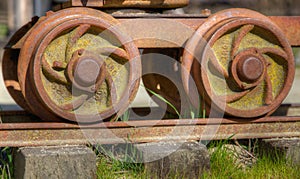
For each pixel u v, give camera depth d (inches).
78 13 114.7
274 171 113.4
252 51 118.3
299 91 222.8
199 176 111.0
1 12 414.3
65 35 113.3
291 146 116.5
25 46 113.5
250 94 120.0
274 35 119.3
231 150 119.3
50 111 113.3
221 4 346.6
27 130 111.4
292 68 120.6
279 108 141.3
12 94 135.9
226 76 118.5
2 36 386.9
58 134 112.6
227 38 118.5
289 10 344.2
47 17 114.7
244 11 121.2
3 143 110.6
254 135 120.4
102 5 119.3
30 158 106.0
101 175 108.9
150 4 122.1
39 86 110.9
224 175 111.5
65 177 107.2
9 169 112.5
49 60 113.0
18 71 113.7
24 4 366.0
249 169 115.0
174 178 109.7
